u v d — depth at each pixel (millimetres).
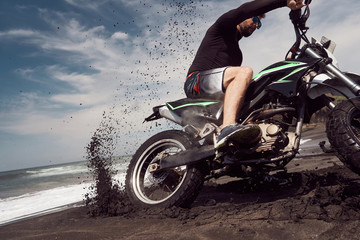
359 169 1851
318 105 2322
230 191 2922
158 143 2586
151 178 2508
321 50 2230
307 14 2279
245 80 2225
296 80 2137
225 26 2473
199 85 2441
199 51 2623
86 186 7762
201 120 2439
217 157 2107
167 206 2246
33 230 2061
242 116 2342
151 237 1495
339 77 2076
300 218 1464
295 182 2629
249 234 1354
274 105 2225
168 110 2664
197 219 1807
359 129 2000
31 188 13688
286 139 2141
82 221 2184
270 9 2289
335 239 1166
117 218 2119
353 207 1492
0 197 8797
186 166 2299
